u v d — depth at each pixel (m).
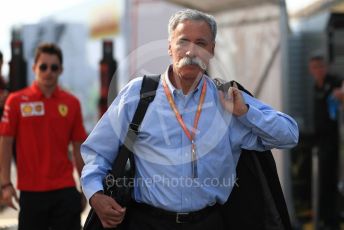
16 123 9.35
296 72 20.11
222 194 6.12
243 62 12.30
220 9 12.66
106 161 6.14
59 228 9.53
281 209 6.32
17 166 9.41
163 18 13.87
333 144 15.34
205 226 6.06
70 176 9.56
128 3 14.22
